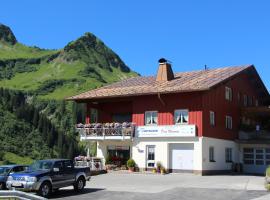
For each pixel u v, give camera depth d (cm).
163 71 4359
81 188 2553
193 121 3819
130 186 2798
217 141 4016
